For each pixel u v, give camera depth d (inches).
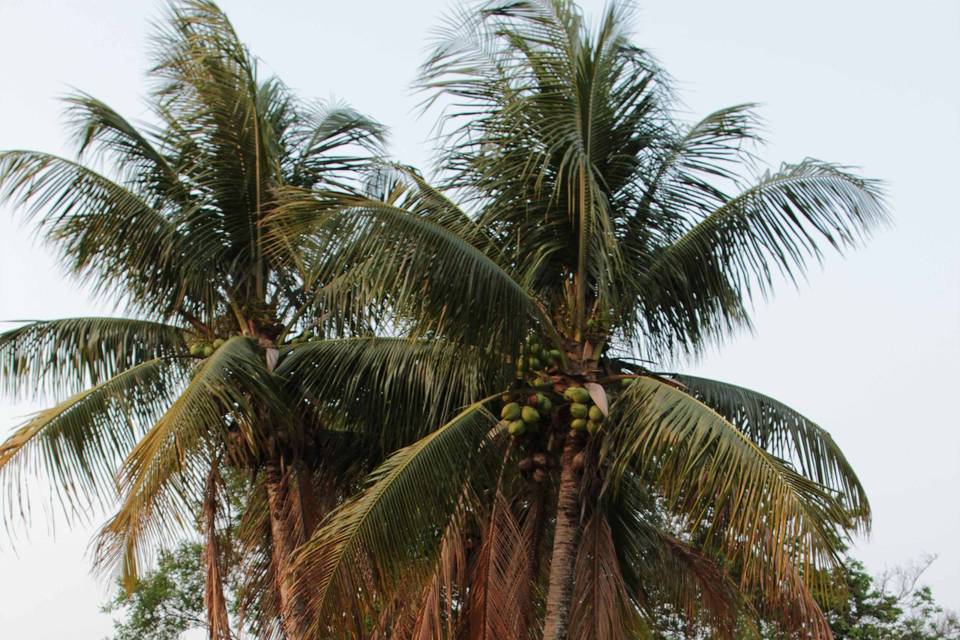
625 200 508.7
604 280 474.0
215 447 553.0
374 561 417.1
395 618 518.0
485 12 494.0
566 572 471.8
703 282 506.3
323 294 547.8
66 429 499.5
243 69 577.0
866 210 496.7
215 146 578.9
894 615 894.4
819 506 406.6
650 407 448.1
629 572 563.2
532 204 493.7
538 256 490.6
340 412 579.8
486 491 496.4
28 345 562.6
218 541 573.0
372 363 556.7
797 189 500.1
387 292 450.9
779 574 401.4
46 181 550.0
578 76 487.2
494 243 500.1
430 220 462.9
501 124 492.1
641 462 498.0
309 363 566.9
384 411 569.9
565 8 493.0
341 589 407.2
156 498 428.8
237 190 580.7
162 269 562.9
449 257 442.6
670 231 508.4
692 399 444.1
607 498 530.9
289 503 562.3
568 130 486.0
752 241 502.6
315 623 402.9
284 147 631.2
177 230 567.8
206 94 574.9
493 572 488.1
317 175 629.9
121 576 419.8
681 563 577.0
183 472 439.2
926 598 927.0
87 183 556.1
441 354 516.4
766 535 413.4
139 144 581.9
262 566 596.7
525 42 490.9
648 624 559.2
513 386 494.9
